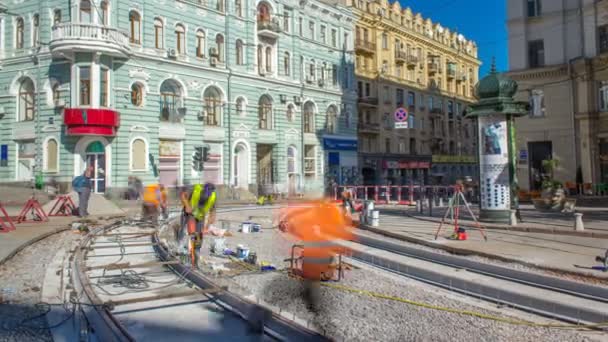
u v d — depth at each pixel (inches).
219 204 1144.8
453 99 2551.7
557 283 310.3
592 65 1037.8
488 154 594.6
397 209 940.6
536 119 1136.8
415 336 240.2
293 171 1561.3
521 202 1009.5
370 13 1957.4
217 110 1331.2
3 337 220.7
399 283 354.0
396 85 2086.6
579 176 1059.9
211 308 270.4
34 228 586.2
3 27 1159.6
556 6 1119.0
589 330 249.3
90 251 445.4
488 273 362.0
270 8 1481.3
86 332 218.4
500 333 245.8
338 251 367.2
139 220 706.8
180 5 1231.5
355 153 1802.4
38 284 318.7
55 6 1088.2
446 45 2519.7
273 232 613.6
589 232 485.4
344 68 1785.2
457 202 489.7
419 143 2234.3
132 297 289.0
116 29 1059.9
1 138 1161.4
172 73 1205.7
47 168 1092.5
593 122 1041.5
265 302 285.4
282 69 1523.1
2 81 1156.5
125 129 1102.4
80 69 1049.5
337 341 221.3
